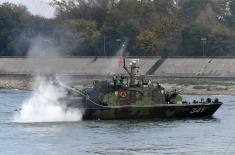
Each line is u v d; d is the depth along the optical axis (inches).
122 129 6835.6
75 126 7066.9
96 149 5679.1
